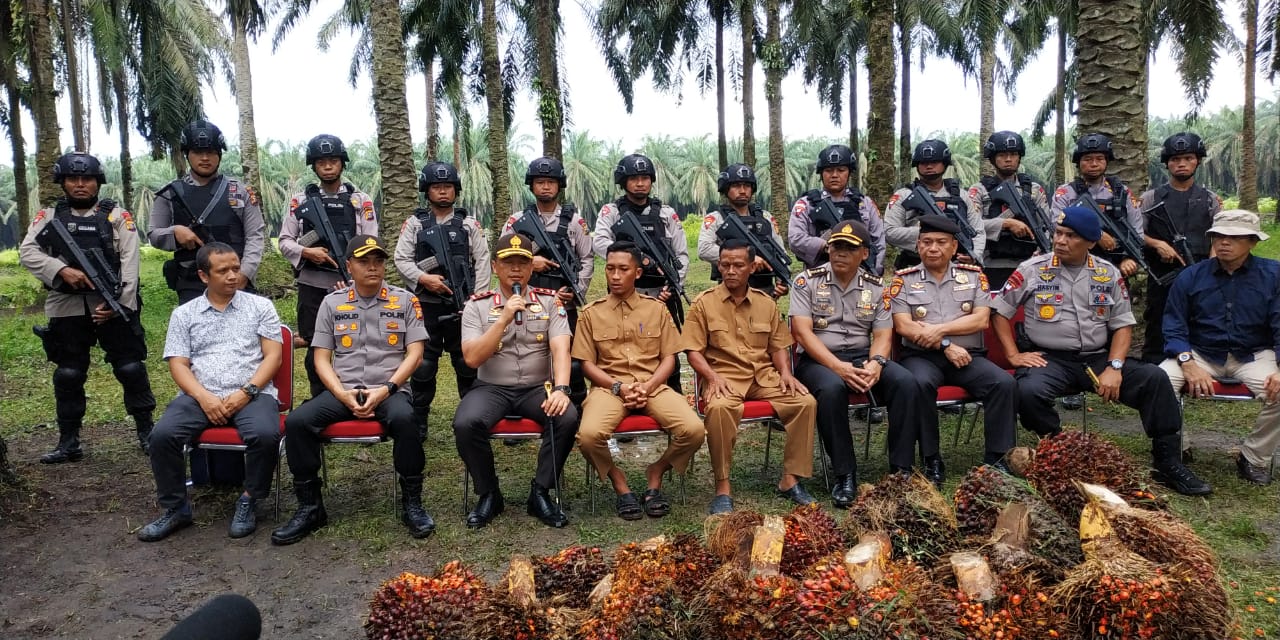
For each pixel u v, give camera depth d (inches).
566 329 179.6
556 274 224.8
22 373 336.2
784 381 181.8
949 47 973.2
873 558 101.7
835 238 187.8
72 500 186.5
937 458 181.9
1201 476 184.9
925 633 90.2
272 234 2198.6
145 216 2078.0
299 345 223.0
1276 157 1872.5
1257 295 181.6
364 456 219.1
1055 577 104.0
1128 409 245.4
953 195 246.2
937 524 115.6
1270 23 557.0
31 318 490.3
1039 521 112.0
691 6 859.4
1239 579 135.6
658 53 901.8
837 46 1026.7
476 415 168.2
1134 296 257.3
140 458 217.8
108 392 294.5
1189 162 237.9
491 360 177.0
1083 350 188.5
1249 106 818.2
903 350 197.8
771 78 754.2
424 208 232.7
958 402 186.7
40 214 207.8
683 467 175.6
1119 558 99.7
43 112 414.6
